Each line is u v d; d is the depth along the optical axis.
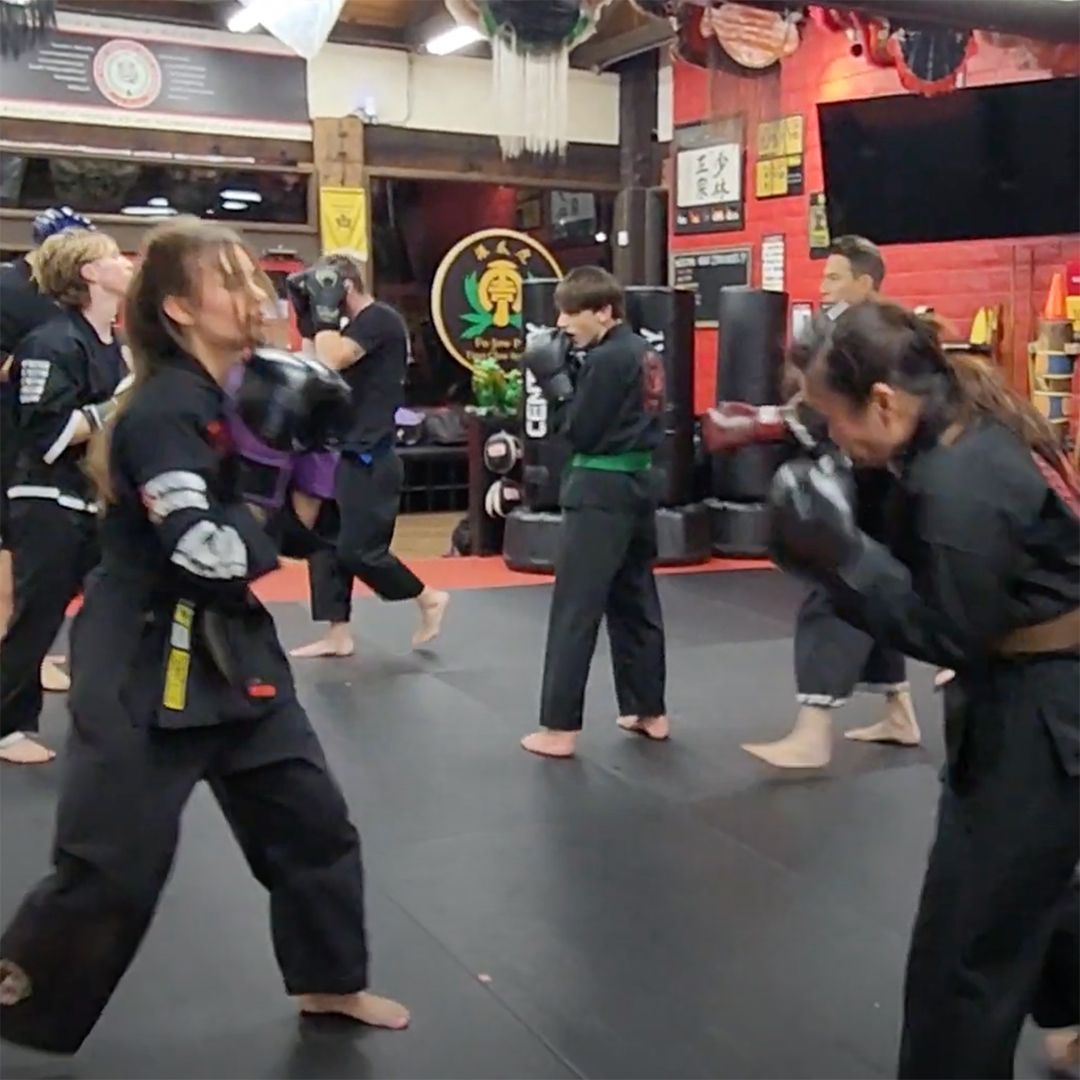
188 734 1.88
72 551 3.31
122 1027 2.14
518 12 2.97
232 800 2.02
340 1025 2.15
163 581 1.86
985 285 6.55
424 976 2.32
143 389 1.83
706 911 2.59
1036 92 4.92
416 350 9.90
